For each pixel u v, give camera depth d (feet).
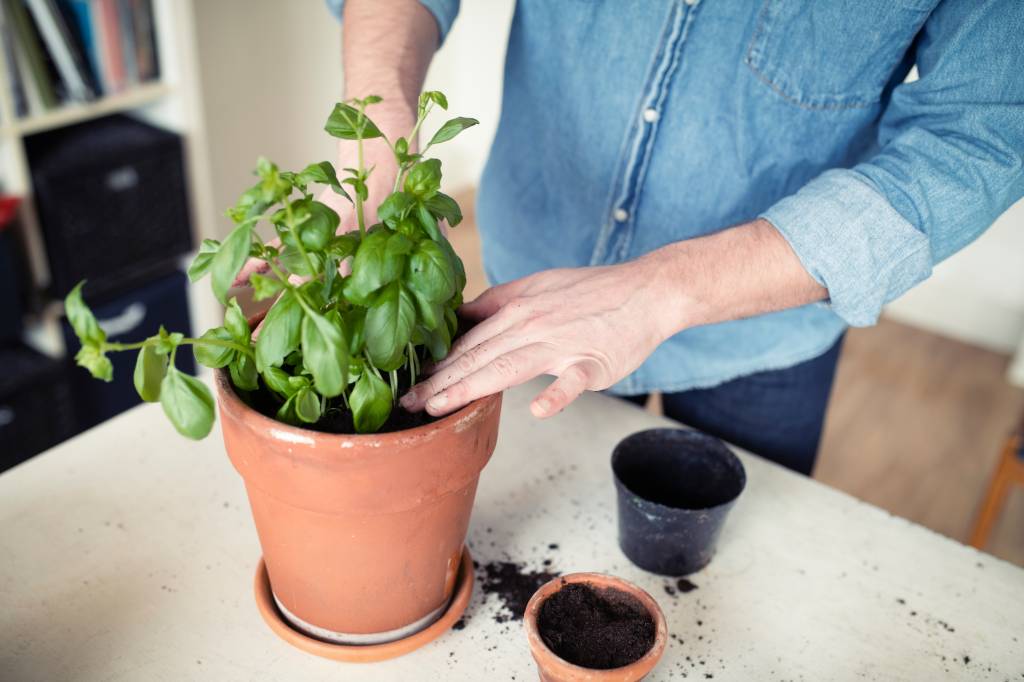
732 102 3.36
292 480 2.16
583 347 2.52
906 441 8.25
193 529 2.93
